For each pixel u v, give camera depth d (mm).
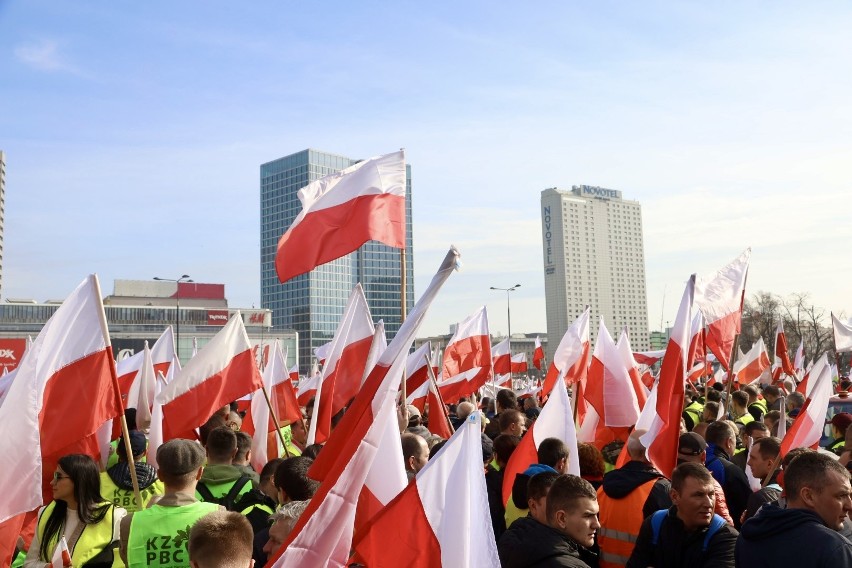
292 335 138000
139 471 7453
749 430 10258
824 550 4309
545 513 5586
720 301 11102
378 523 4512
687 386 21688
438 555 4383
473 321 15797
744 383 23656
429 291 4797
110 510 5910
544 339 168000
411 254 146125
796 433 8883
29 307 128500
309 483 6152
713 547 5383
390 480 5430
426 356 11117
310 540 4453
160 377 13828
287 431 12797
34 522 7066
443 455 4504
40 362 6723
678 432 7609
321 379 10281
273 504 7043
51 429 6676
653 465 7102
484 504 4391
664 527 5648
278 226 156750
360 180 9664
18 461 5684
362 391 5082
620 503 6656
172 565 5324
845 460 7496
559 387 7789
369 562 4492
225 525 4016
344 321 10930
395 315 142625
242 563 3969
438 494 4465
